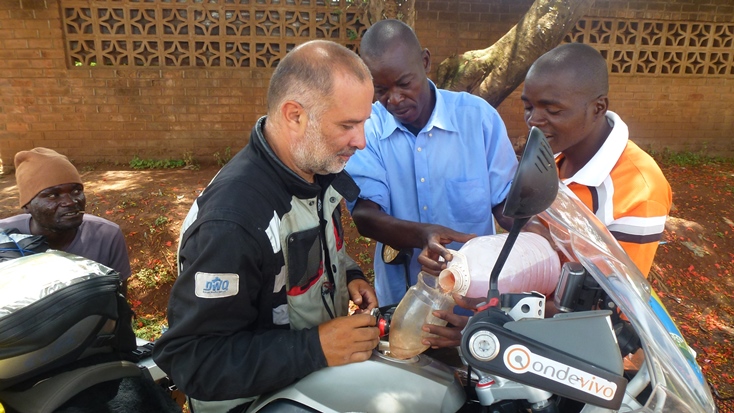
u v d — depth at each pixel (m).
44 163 2.34
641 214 1.71
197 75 7.20
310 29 7.16
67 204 2.38
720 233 6.01
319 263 1.63
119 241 2.71
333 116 1.41
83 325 1.52
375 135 2.26
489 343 1.08
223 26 7.08
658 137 8.39
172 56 7.16
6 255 2.02
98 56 7.05
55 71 7.01
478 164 2.21
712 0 7.89
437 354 1.74
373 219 2.09
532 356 1.08
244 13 7.10
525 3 7.29
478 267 1.39
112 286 1.60
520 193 1.06
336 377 1.40
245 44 7.21
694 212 6.36
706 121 8.42
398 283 2.45
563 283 1.33
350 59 1.42
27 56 6.94
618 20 7.80
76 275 1.56
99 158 7.34
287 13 7.11
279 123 1.48
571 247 1.35
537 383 1.09
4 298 1.45
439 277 1.39
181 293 1.38
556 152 1.84
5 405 1.52
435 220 2.26
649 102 8.21
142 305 4.64
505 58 4.22
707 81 8.26
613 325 1.31
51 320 1.45
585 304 1.32
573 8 3.98
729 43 8.24
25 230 2.47
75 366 1.60
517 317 1.20
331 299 1.72
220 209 1.38
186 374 1.39
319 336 1.41
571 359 1.08
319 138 1.44
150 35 7.05
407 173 2.26
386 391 1.38
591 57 1.73
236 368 1.37
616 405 1.09
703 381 1.28
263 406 1.45
